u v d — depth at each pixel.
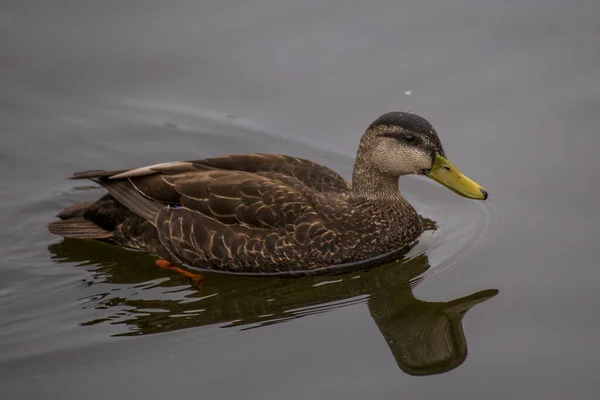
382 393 11.78
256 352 12.54
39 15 20.03
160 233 14.22
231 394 11.74
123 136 17.67
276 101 18.23
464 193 14.19
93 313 13.45
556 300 13.37
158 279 14.29
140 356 12.48
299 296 13.83
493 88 17.92
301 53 19.09
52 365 12.30
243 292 13.92
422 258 14.63
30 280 14.28
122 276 14.38
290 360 12.38
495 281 13.91
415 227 14.95
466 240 14.94
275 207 13.98
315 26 19.69
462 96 17.86
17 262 14.76
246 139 17.45
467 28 19.30
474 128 17.19
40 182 16.66
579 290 13.52
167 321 13.25
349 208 14.48
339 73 18.62
